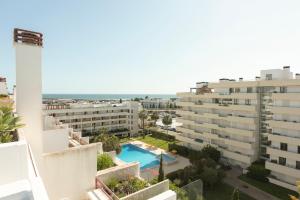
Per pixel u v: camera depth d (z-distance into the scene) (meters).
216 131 45.12
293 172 30.11
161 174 29.47
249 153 38.25
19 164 5.73
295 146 30.95
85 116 71.31
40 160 10.04
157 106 150.38
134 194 10.90
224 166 39.53
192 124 49.94
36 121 11.08
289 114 31.80
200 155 40.62
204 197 28.72
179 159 46.09
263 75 40.31
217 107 44.09
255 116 38.31
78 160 11.14
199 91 50.41
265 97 38.00
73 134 18.62
